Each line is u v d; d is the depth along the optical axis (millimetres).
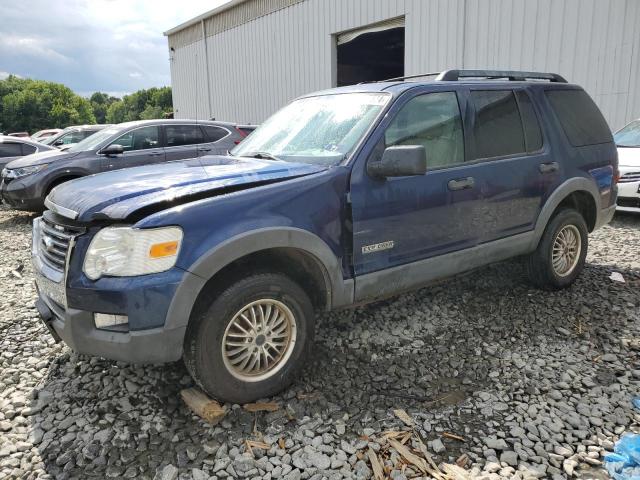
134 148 8992
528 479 2416
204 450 2635
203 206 2740
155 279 2588
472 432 2781
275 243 2881
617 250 6098
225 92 19734
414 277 3586
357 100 3748
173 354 2682
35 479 2449
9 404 3051
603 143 4922
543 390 3180
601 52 9266
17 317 4316
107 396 3111
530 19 10172
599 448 2641
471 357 3572
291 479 2434
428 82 3824
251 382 2951
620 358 3572
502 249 4113
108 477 2463
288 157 3586
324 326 4031
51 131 24578
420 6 12125
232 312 2824
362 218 3262
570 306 4406
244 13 17844
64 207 2904
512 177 4055
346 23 14078
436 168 3648
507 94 4238
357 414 2934
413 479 2420
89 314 2672
